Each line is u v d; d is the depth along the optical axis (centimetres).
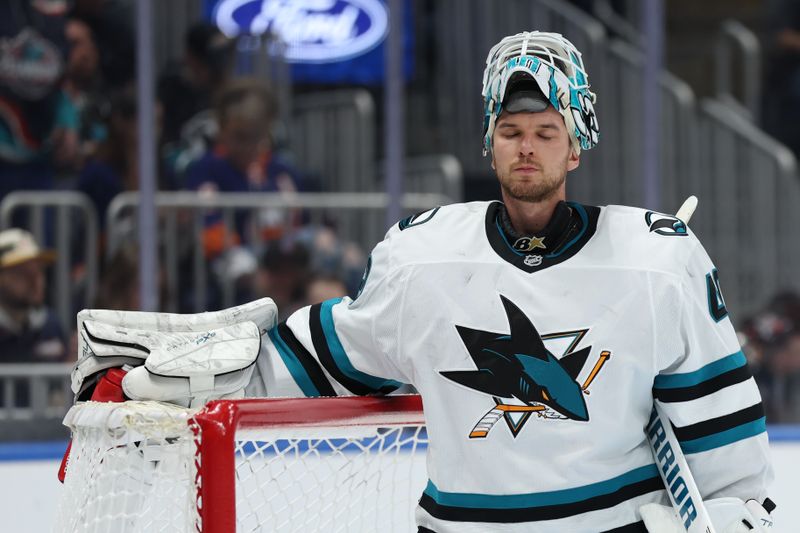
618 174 1371
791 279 1369
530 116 316
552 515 314
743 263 1370
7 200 1099
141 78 867
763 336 1248
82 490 341
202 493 301
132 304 1077
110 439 324
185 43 1293
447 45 1436
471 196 1433
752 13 1506
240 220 1143
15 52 1168
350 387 364
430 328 328
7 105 1169
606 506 316
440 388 328
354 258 1161
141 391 334
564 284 317
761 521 314
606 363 312
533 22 1415
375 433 372
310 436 352
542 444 315
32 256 1024
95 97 1204
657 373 315
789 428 803
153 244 869
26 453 694
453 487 326
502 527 317
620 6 1427
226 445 302
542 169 317
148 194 870
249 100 1200
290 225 1160
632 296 313
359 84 1376
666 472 321
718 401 319
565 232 323
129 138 1208
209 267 1127
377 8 1368
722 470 321
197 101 1256
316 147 1359
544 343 315
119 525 335
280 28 1343
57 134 1182
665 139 1376
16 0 1169
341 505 417
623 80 1377
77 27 1195
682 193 1383
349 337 354
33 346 1035
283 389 365
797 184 1373
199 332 360
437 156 1438
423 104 1438
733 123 1391
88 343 348
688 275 317
